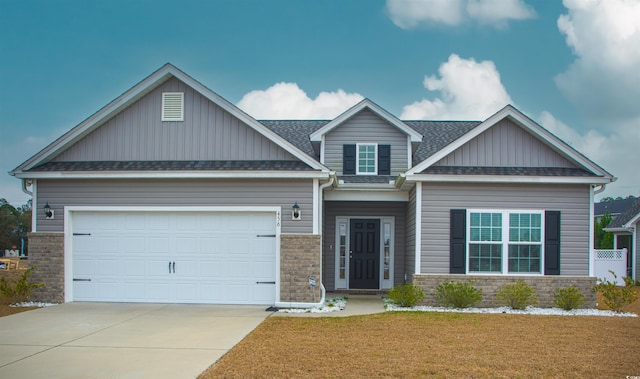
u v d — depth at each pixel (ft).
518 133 45.29
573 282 42.91
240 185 42.83
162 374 22.66
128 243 43.73
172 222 43.47
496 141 45.21
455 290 41.19
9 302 43.47
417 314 38.63
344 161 53.01
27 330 32.48
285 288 41.83
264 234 42.78
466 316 37.81
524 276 42.83
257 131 44.01
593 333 31.76
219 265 43.01
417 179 43.32
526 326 33.94
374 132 53.36
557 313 39.68
